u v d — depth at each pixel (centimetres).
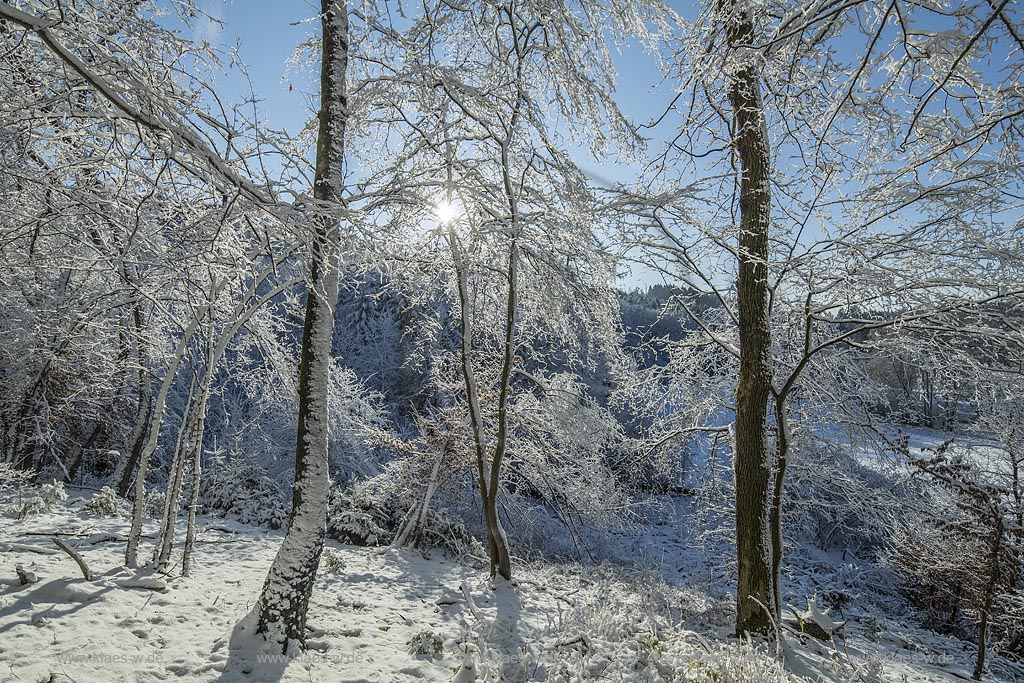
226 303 746
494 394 1089
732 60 545
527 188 865
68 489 1155
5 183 416
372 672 506
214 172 325
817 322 967
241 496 1145
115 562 667
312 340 575
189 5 540
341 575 810
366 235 427
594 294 933
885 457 1062
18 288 820
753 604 721
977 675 812
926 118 611
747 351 780
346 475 1394
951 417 1117
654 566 1386
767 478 750
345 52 634
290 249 425
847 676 628
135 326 916
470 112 790
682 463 1380
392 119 852
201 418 688
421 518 1081
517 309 1028
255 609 533
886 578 1324
